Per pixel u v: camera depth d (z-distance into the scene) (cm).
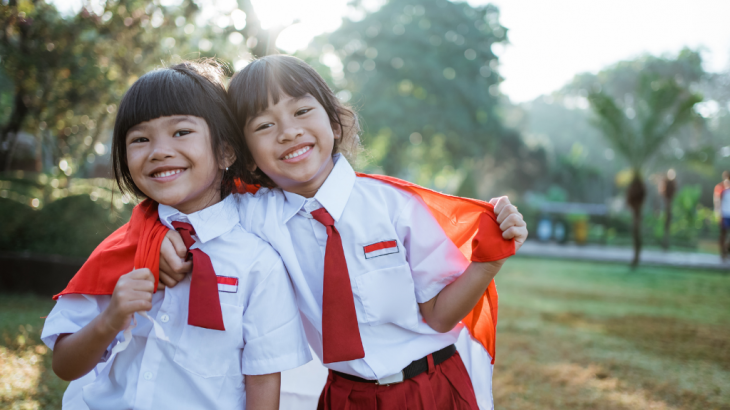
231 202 135
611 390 293
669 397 285
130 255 121
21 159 881
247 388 125
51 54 493
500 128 2188
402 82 2005
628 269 887
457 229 149
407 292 135
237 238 128
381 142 2091
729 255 1068
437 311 140
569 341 394
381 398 133
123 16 509
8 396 238
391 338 137
